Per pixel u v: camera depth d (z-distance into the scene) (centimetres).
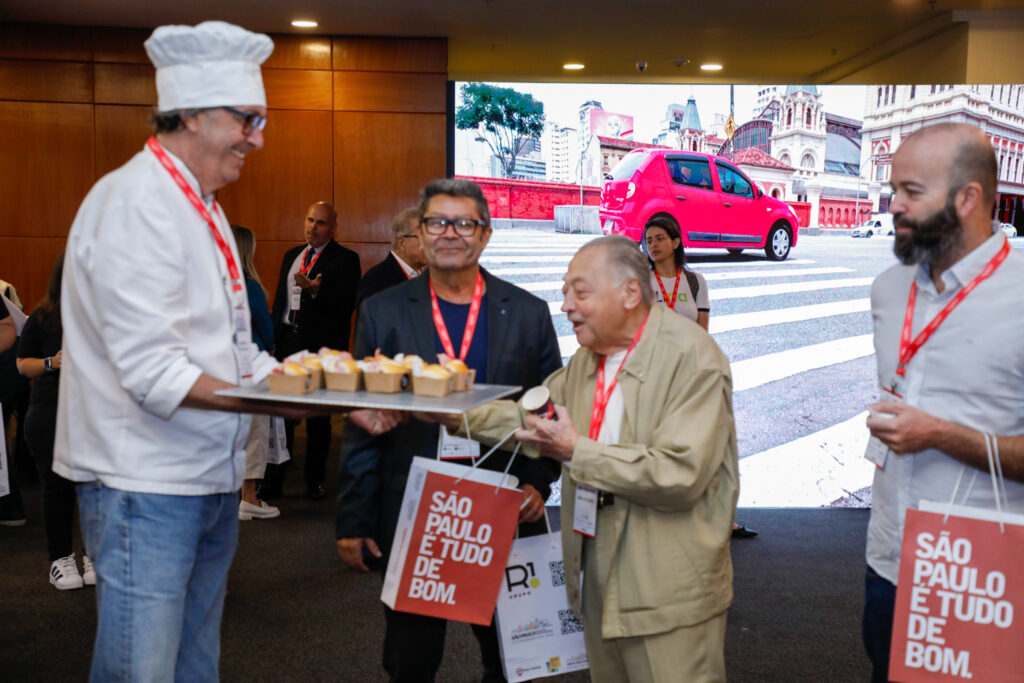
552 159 573
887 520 176
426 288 228
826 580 399
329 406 184
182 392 163
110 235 163
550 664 203
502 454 221
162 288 164
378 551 220
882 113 558
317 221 522
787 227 555
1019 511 164
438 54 701
